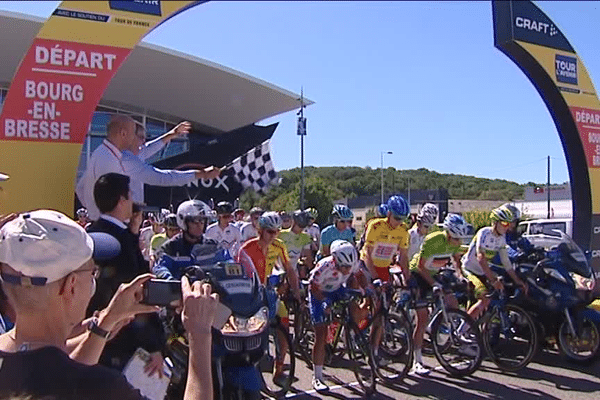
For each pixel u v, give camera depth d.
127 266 2.77
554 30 6.42
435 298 5.76
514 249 6.23
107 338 1.95
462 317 5.59
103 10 4.02
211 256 3.96
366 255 6.03
